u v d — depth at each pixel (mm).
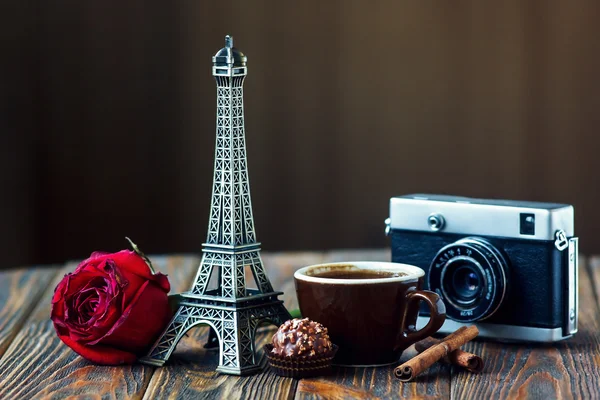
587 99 3379
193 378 1080
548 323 1187
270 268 1765
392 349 1110
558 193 3414
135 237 3371
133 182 3352
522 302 1196
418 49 3389
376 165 3438
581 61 3365
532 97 3389
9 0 3129
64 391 1039
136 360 1158
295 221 3455
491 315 1197
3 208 3176
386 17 3379
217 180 1175
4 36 3133
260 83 3389
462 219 1228
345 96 3408
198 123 3367
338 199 3455
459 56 3389
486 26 3373
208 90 3359
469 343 1223
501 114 3402
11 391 1043
